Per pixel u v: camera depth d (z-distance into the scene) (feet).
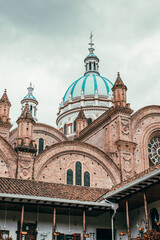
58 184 124.67
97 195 119.75
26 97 247.91
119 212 125.80
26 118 140.87
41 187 115.24
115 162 152.56
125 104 160.97
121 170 149.07
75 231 117.39
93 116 237.25
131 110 159.74
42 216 114.32
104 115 169.78
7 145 133.80
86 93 249.75
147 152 160.35
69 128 239.91
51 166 141.59
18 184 112.88
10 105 162.91
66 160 145.79
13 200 97.60
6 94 163.94
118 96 161.68
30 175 133.39
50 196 105.29
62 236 114.42
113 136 157.89
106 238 121.70
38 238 110.52
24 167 133.59
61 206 104.27
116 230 122.93
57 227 115.03
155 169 89.51
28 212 112.78
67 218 118.21
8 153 133.08
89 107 239.50
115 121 158.81
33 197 95.35
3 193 92.02
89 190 126.00
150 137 166.40
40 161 139.03
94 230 120.16
